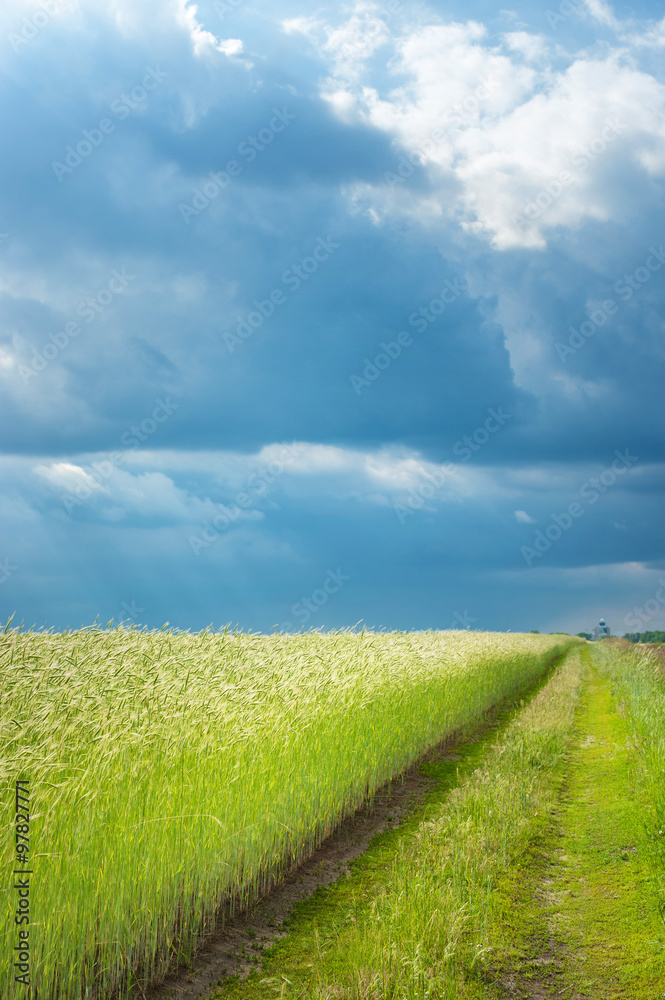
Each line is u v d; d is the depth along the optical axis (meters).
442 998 4.24
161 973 4.95
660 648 26.98
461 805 8.23
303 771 7.51
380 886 6.56
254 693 7.39
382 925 4.99
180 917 5.58
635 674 19.03
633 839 7.39
